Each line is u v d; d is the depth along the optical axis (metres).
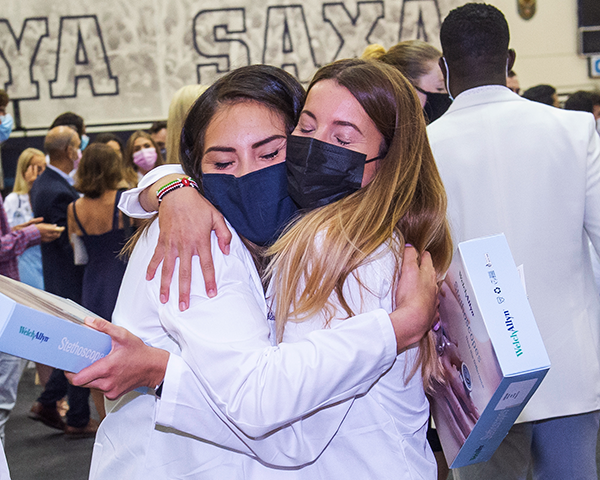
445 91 2.66
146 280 1.00
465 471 1.67
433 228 1.06
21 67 6.04
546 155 1.58
